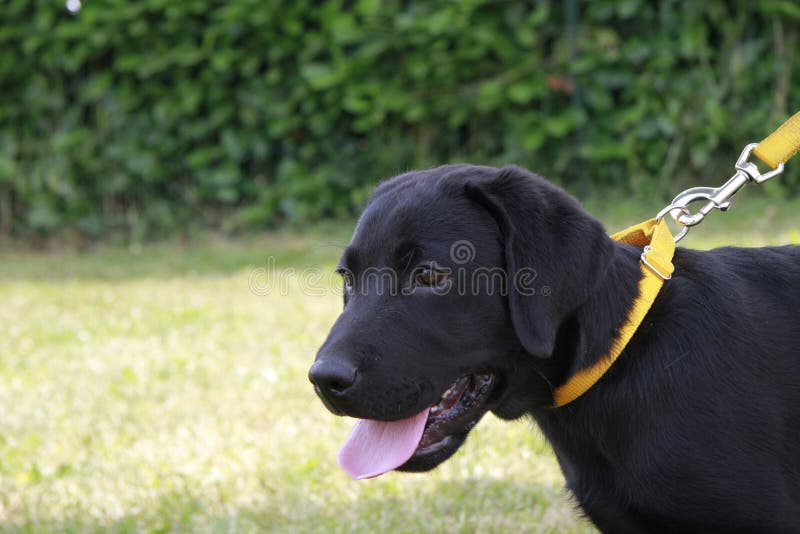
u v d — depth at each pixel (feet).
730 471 9.34
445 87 35.55
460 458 15.19
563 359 9.78
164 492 14.69
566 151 34.91
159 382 20.56
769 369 9.73
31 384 21.06
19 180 39.04
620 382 9.70
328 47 36.11
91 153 38.63
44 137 39.17
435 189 9.99
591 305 9.61
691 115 33.47
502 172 9.91
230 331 24.47
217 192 38.47
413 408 9.39
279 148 38.32
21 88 38.81
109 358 22.81
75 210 39.04
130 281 32.42
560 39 34.55
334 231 35.88
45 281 33.27
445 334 9.50
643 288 9.91
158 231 39.06
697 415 9.43
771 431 9.54
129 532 13.55
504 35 34.81
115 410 18.86
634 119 33.65
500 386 10.05
